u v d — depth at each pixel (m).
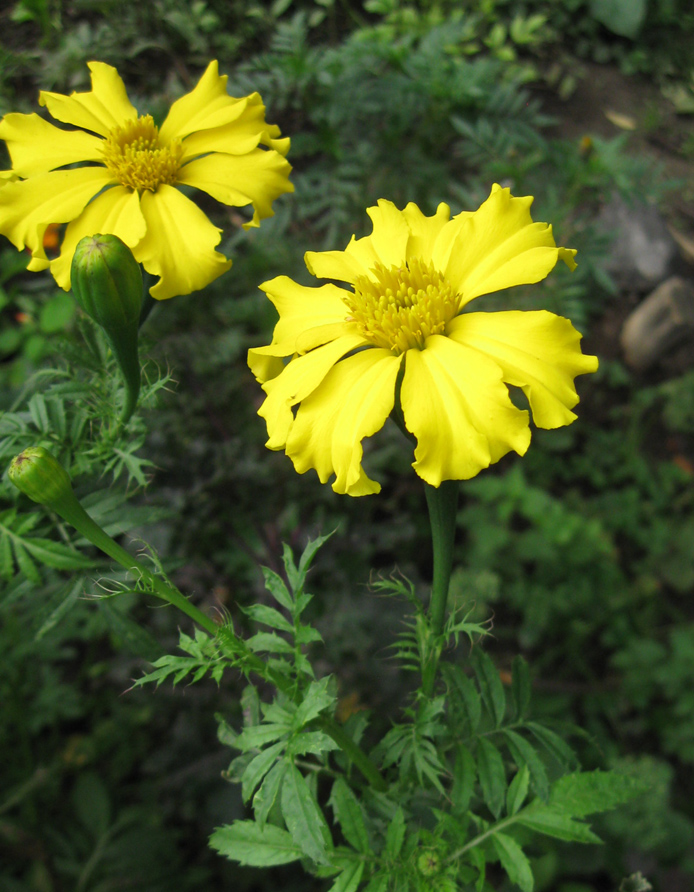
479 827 0.15
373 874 0.14
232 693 0.31
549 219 0.35
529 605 0.37
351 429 0.14
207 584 0.31
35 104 0.41
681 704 0.36
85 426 0.18
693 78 0.63
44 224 0.18
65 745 0.31
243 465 0.30
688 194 0.57
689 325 0.46
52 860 0.29
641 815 0.30
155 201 0.18
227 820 0.29
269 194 0.19
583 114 0.60
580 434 0.46
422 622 0.15
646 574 0.41
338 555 0.32
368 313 0.15
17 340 0.37
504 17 0.62
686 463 0.47
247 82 0.35
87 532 0.14
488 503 0.41
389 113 0.37
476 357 0.13
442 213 0.16
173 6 0.43
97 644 0.34
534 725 0.16
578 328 0.36
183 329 0.34
